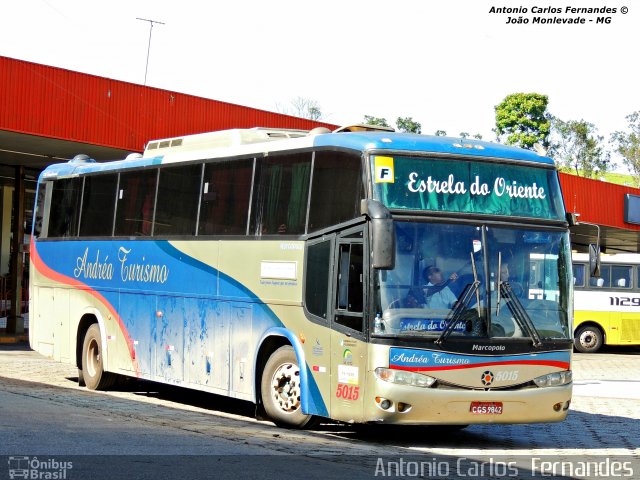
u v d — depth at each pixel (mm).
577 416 17500
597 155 86250
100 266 18469
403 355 12156
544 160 13586
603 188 40906
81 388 18828
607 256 37062
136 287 17344
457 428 15484
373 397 12141
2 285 41094
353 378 12453
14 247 31016
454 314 12422
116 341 17891
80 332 19156
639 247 53281
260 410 14547
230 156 15375
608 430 15672
